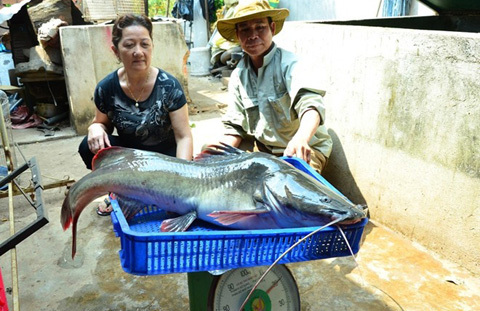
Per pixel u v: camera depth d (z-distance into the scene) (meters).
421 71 2.68
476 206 2.52
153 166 1.85
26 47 6.31
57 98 5.77
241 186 1.76
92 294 2.54
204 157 2.06
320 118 2.44
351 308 2.36
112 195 1.87
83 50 5.19
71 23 6.27
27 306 2.45
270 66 2.73
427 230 2.83
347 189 3.45
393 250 2.86
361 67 3.10
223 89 7.83
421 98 2.71
